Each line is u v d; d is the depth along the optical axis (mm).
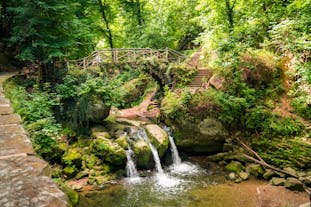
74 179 8531
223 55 11469
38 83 11320
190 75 14117
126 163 9266
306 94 9992
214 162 10086
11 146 2180
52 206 1244
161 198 7363
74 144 9922
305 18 8188
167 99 11859
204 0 14188
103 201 7215
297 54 9367
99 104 10742
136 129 10898
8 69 13453
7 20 14156
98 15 20141
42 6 10727
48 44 11109
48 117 8297
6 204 1244
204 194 7551
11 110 3754
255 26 11867
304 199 6699
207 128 10438
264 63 11164
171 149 10617
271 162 9055
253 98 10609
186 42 22547
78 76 11844
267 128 9703
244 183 8180
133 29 20859
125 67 13672
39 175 1590
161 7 20859
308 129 9234
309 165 8219
